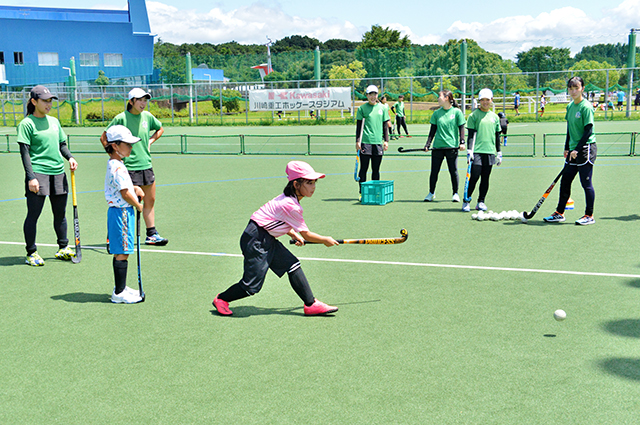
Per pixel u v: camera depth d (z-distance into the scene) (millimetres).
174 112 44875
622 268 6133
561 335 4383
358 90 40594
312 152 22047
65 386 3707
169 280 6008
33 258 6656
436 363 3938
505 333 4438
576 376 3721
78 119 44781
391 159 18906
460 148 10430
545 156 18391
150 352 4207
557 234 7805
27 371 3930
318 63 42969
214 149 23734
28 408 3439
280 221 4754
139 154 7410
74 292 5668
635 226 8195
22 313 5070
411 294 5402
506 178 13648
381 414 3295
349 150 22516
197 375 3824
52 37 55750
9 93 45281
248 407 3396
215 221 9109
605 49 41188
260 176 14961
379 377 3746
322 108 39031
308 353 4137
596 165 15805
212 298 5414
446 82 40406
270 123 39844
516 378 3705
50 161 6695
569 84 8305
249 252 4805
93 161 19734
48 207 10656
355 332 4516
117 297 5324
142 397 3545
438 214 9406
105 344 4367
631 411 3293
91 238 8117
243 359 4059
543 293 5359
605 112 36000
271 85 40000
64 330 4664
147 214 7590
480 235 7824
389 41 67188
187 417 3301
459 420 3219
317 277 6004
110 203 5211
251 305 5234
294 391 3582
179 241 7773
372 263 6500
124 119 7371
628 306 4980
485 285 5625
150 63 52656
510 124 35125
